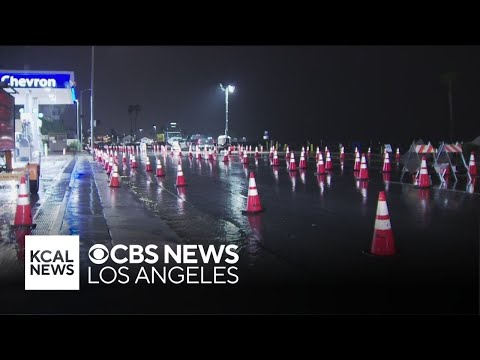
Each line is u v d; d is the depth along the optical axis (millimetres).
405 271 7613
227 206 14234
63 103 36469
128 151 53031
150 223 11648
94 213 13094
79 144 61406
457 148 20219
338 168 27359
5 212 13047
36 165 17172
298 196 16031
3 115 16938
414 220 11570
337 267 7859
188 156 45375
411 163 20781
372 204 14125
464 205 13602
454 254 8570
